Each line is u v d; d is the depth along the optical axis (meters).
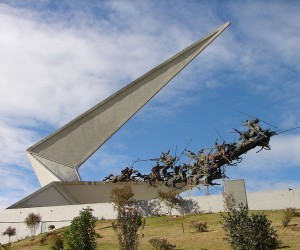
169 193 43.59
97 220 42.72
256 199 39.50
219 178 45.78
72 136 63.28
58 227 45.06
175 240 28.78
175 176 49.78
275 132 41.81
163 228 34.94
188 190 46.38
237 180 40.09
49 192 54.09
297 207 38.28
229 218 21.92
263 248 20.77
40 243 34.06
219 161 45.44
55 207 46.22
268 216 34.59
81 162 62.91
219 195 41.12
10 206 50.34
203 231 31.36
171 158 50.91
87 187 55.78
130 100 63.88
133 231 23.83
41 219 45.94
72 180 60.62
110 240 31.23
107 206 44.25
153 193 54.09
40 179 61.16
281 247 23.33
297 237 25.44
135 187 54.69
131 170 55.31
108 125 63.75
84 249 25.17
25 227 46.03
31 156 62.12
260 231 20.94
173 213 42.09
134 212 25.75
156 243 26.19
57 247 27.94
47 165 61.50
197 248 25.66
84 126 63.62
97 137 63.59
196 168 47.34
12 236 45.75
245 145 43.06
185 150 49.50
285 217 30.27
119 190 44.03
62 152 62.72
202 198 41.62
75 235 25.52
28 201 52.16
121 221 24.38
